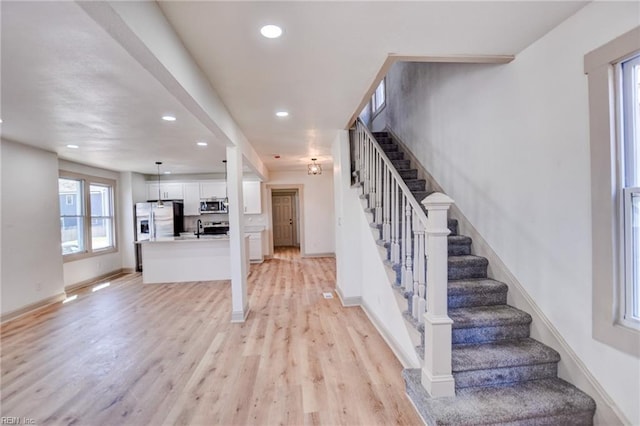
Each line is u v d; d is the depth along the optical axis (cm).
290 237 1160
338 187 464
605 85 174
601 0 174
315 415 212
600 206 179
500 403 190
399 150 490
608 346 179
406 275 264
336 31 196
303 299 483
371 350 305
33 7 155
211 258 625
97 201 680
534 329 232
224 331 361
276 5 168
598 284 181
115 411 220
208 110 264
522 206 240
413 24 191
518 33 208
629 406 169
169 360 292
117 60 214
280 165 773
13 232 429
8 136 407
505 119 255
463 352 217
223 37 198
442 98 358
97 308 457
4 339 348
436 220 202
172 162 642
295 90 288
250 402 227
